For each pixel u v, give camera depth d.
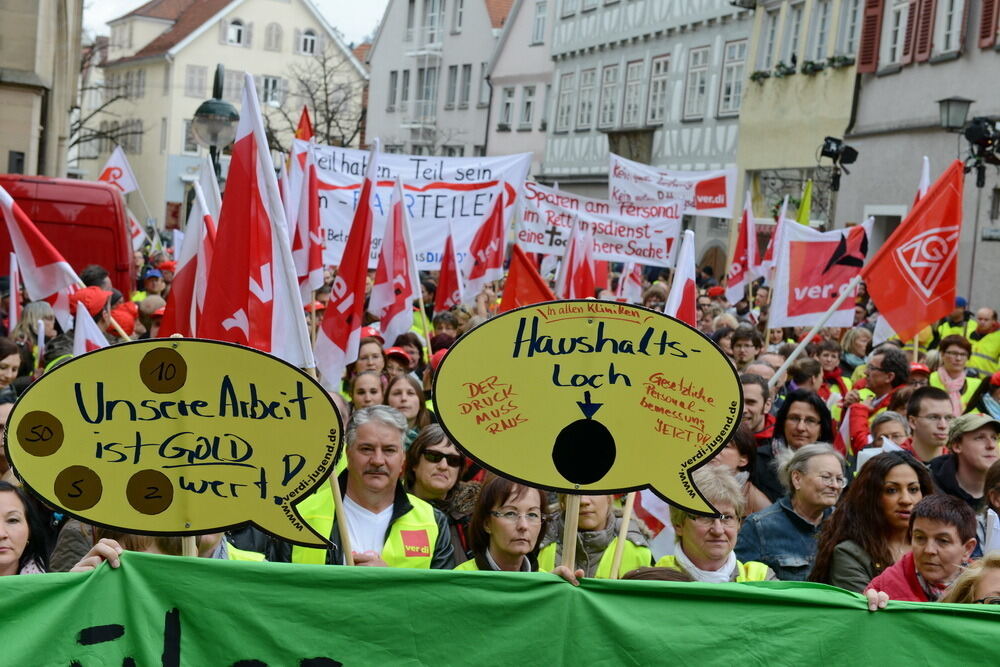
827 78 31.77
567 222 17.48
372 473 5.89
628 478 4.45
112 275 21.30
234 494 4.31
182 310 7.95
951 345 11.11
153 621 4.09
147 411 4.29
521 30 54.59
